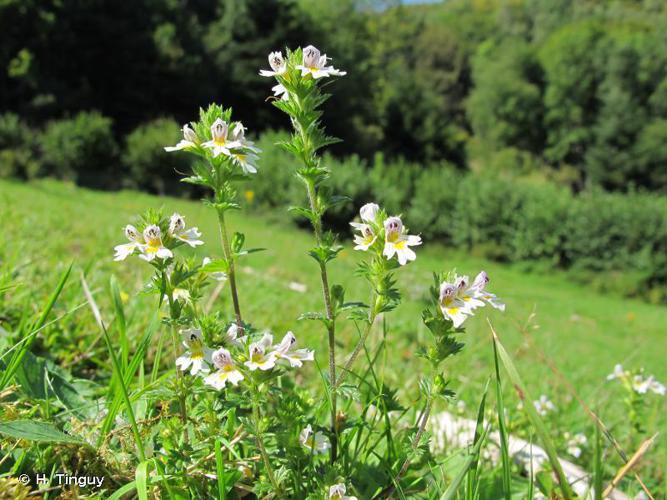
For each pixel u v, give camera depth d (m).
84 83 43.66
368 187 32.12
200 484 1.86
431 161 63.62
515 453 2.92
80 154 32.22
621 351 15.23
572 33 59.75
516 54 62.19
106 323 3.21
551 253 32.88
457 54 79.25
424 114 63.88
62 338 2.96
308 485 1.92
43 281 3.75
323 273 2.01
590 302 27.38
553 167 62.09
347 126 56.00
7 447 1.89
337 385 2.00
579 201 33.72
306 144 2.02
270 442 2.02
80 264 5.17
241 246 2.10
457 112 77.06
